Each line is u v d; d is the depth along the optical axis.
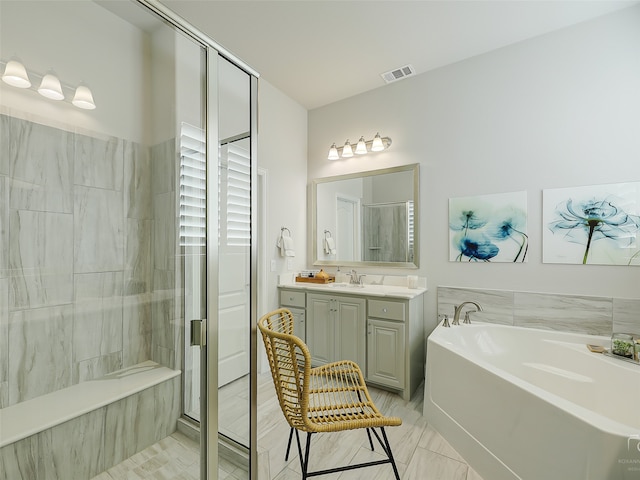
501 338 2.38
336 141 3.44
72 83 0.94
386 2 2.03
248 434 1.46
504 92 2.52
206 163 1.28
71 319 0.92
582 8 2.10
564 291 2.28
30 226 0.85
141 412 1.06
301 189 3.54
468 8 2.09
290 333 1.88
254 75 1.54
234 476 1.37
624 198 2.09
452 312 2.71
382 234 3.11
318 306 2.91
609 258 2.13
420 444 1.89
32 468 0.85
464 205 2.68
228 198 1.39
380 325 2.56
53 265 0.89
